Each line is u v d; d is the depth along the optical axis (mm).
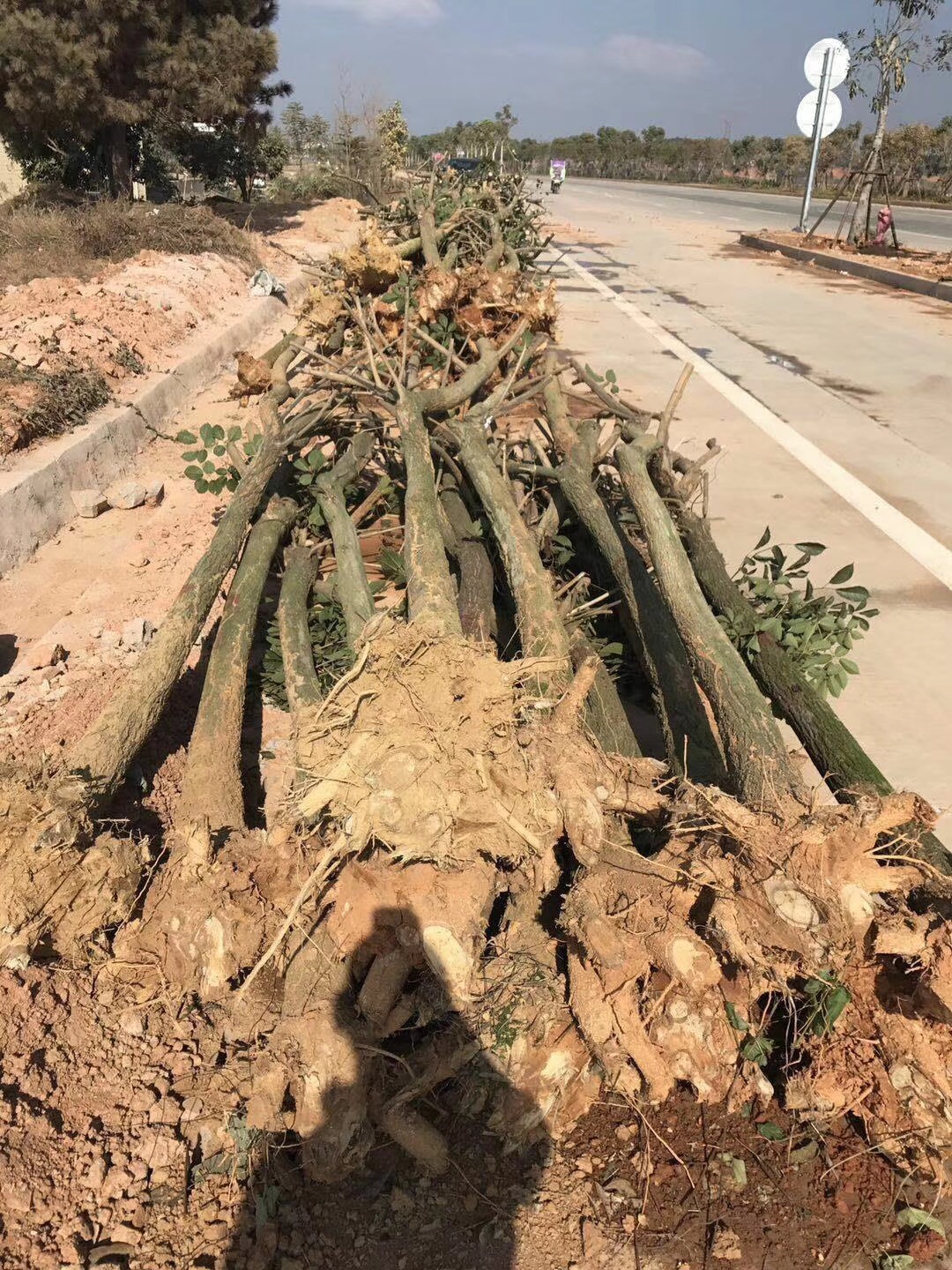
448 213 10539
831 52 22109
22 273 12094
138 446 7676
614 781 2559
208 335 10602
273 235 19766
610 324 12805
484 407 5340
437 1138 2277
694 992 2270
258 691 4375
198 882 2523
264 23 19484
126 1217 2180
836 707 4250
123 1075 2457
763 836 2330
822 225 28328
